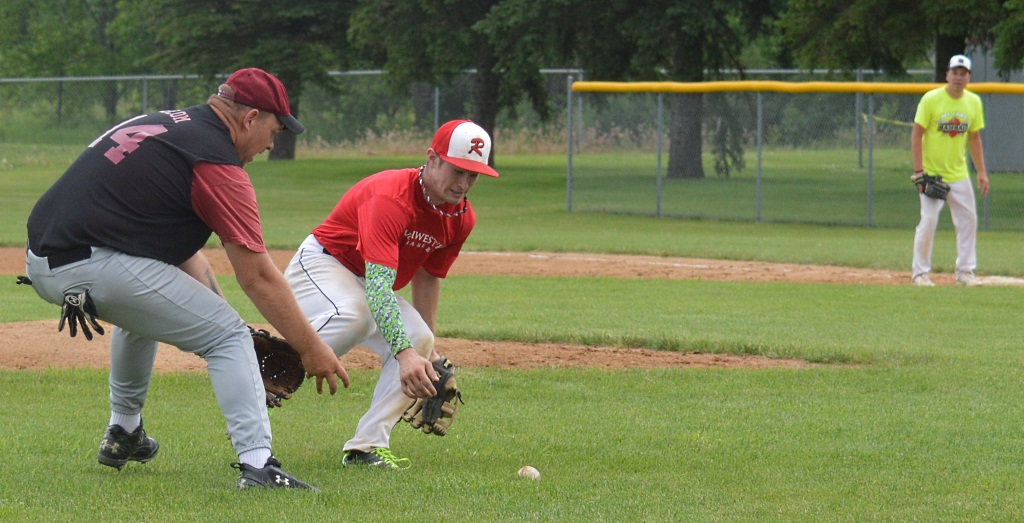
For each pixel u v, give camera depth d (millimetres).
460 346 27453
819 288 39781
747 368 25094
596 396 22000
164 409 20438
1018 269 46312
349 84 133625
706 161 79000
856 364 25688
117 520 13000
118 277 13344
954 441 17891
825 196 74312
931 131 40812
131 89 133125
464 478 15336
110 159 13383
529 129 140625
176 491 14344
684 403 21281
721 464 16344
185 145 13445
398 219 15359
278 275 14055
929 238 41344
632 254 53375
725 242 58312
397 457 16812
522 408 20844
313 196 92062
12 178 105000
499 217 75812
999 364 25188
